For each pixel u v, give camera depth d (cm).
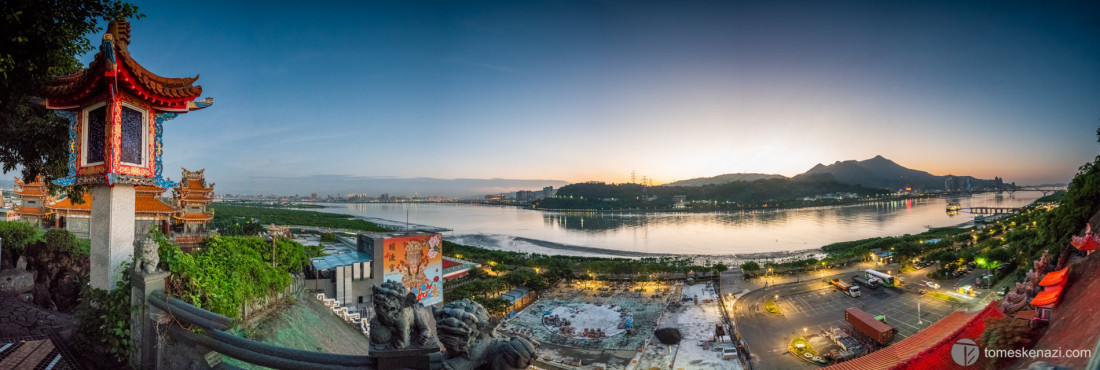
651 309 7238
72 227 4403
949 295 7125
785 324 6388
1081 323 1553
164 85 1120
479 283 7412
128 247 1068
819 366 4975
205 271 1146
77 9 1072
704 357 5241
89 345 955
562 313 6944
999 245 8625
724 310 7075
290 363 588
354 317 2161
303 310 1769
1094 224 3231
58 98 1094
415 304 541
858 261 10444
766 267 9900
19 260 2133
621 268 9331
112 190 1035
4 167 1391
